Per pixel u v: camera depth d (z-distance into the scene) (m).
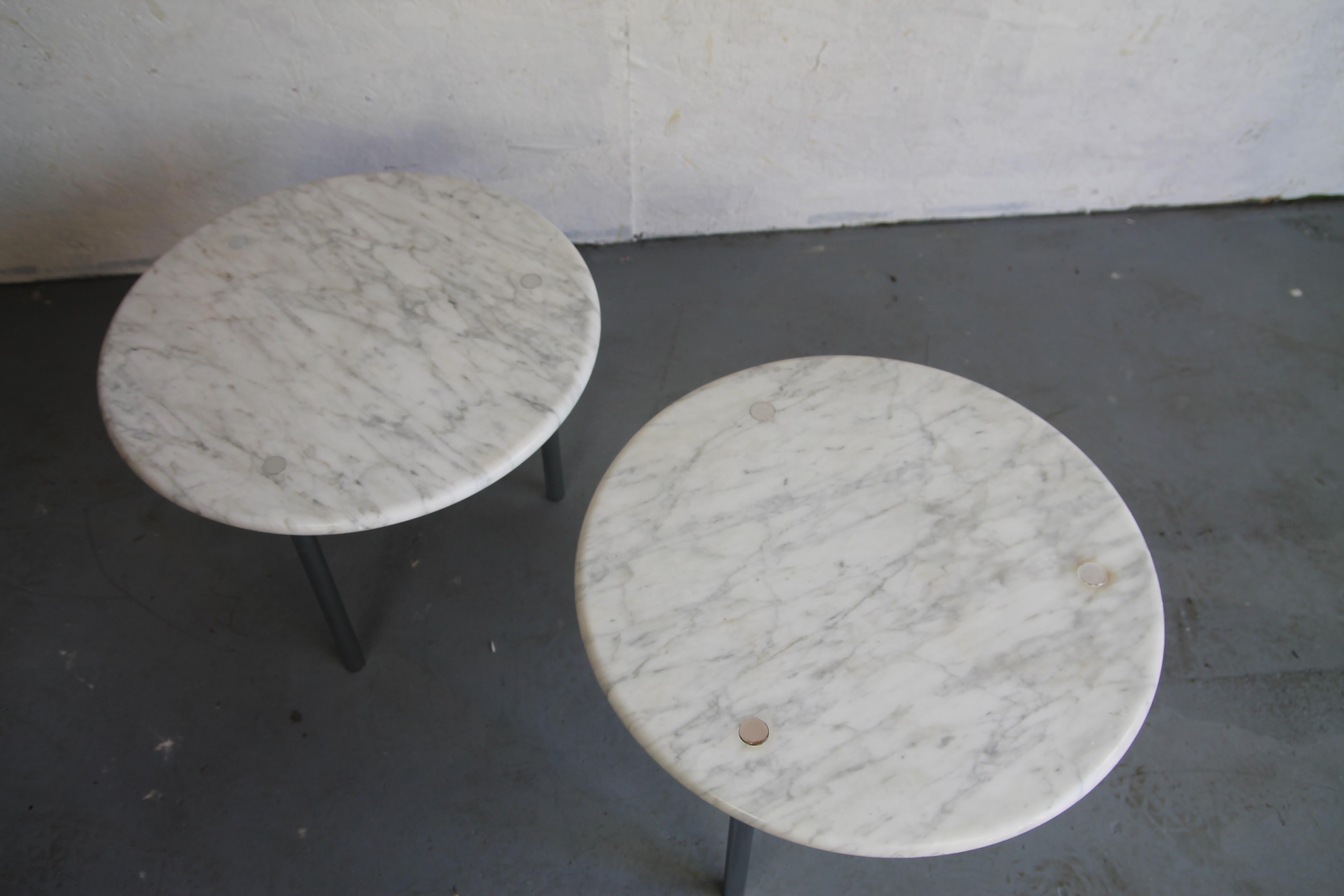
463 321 1.46
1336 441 2.06
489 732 1.64
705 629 1.18
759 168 2.28
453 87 1.97
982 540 1.27
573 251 1.59
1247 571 1.85
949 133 2.26
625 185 2.27
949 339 2.25
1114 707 1.11
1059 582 1.23
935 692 1.13
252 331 1.44
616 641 1.17
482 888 1.48
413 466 1.28
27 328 2.18
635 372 2.16
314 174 2.13
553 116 2.07
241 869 1.49
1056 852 1.52
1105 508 1.31
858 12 1.94
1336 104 2.29
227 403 1.34
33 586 1.79
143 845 1.51
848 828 1.02
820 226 2.49
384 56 1.88
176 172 2.06
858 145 2.26
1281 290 2.36
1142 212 2.54
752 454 1.37
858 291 2.35
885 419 1.42
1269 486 1.98
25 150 1.96
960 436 1.40
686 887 1.49
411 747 1.62
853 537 1.27
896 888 1.48
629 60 1.97
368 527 1.23
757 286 2.35
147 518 1.89
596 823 1.55
